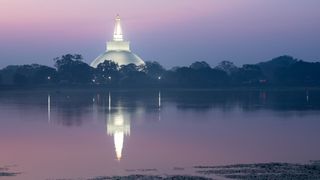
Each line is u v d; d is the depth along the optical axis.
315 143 116.94
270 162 95.06
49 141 122.38
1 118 178.38
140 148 111.75
